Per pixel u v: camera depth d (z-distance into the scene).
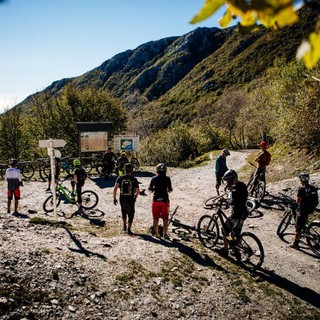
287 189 13.94
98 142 22.53
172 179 20.03
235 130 59.47
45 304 5.11
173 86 152.50
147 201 13.77
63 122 35.59
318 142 17.59
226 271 7.26
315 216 10.90
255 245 8.61
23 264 6.02
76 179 11.23
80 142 22.12
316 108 17.61
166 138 41.31
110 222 10.55
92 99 37.12
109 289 5.91
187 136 41.16
